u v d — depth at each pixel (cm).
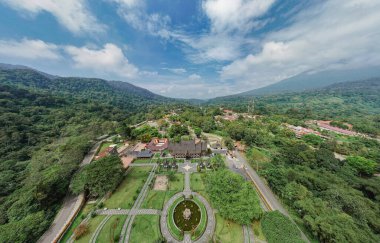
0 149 9594
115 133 13275
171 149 9712
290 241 3931
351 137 14125
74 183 6088
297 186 5575
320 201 4922
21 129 12031
